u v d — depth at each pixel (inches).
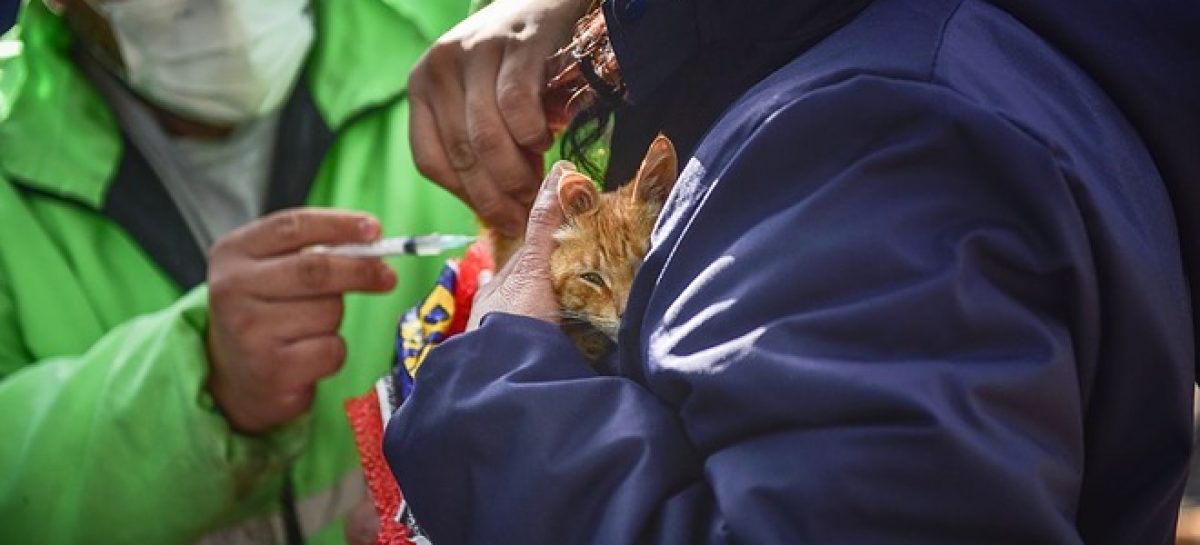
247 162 112.5
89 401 100.3
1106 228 56.2
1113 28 63.7
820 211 55.6
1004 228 55.4
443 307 84.7
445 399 61.7
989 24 62.2
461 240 85.0
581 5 81.0
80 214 109.3
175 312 101.1
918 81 57.4
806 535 51.7
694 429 56.1
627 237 72.0
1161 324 58.5
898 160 55.8
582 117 77.3
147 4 104.0
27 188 108.7
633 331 61.6
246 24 106.3
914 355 53.6
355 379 105.3
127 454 98.6
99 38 109.0
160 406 98.9
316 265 91.8
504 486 58.7
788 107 57.6
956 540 52.4
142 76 107.8
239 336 94.3
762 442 53.9
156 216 110.9
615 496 56.5
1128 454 61.8
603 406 59.1
